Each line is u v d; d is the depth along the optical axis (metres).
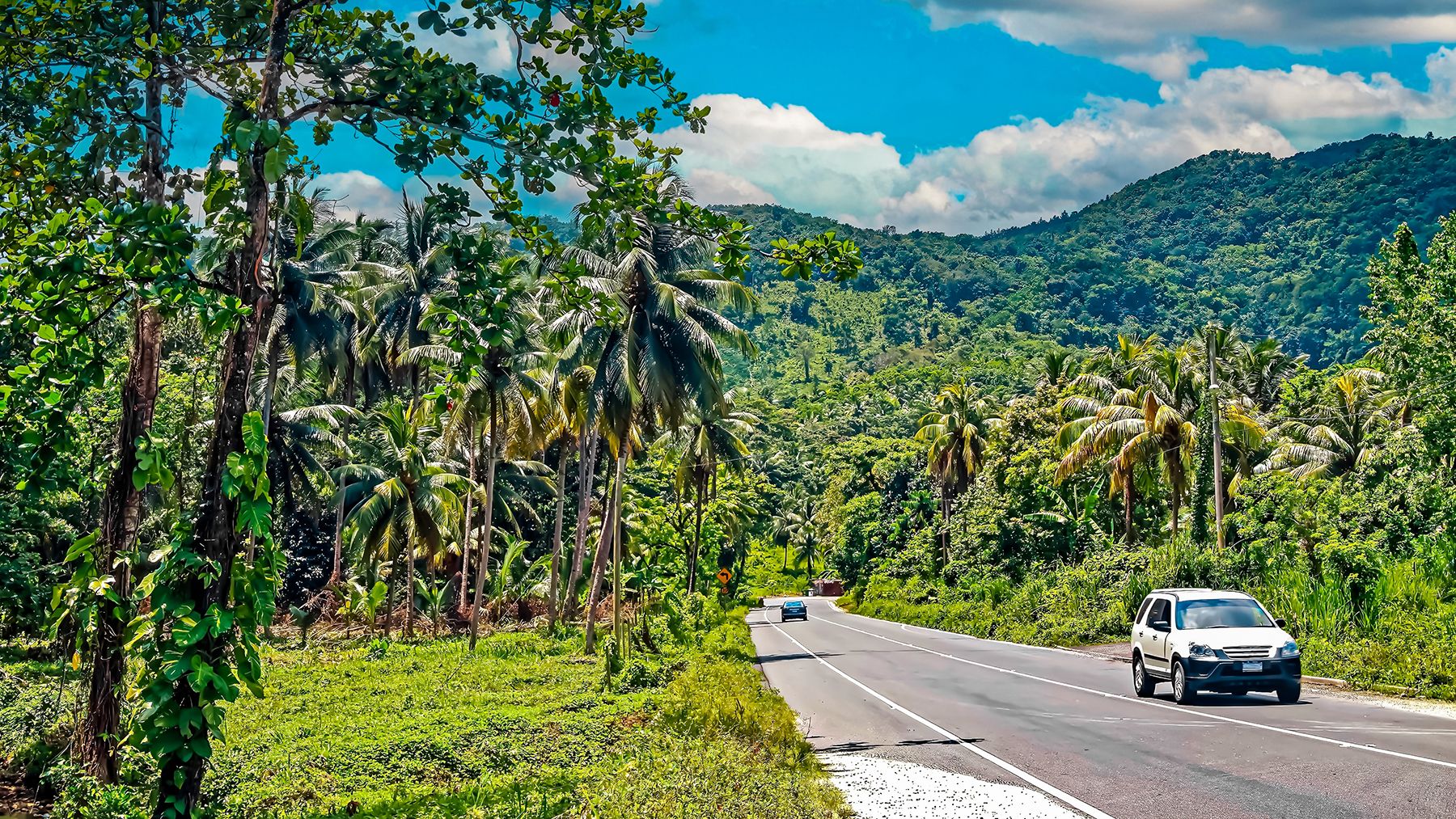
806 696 20.81
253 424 7.16
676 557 45.41
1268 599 27.67
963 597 58.00
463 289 7.69
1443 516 27.44
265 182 7.43
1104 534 52.34
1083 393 55.31
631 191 7.68
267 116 7.54
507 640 37.97
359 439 51.34
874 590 79.81
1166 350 44.41
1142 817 8.88
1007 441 57.66
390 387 58.09
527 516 60.28
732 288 29.50
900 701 19.48
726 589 73.06
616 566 26.44
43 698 13.56
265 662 30.36
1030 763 11.88
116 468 10.59
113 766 10.41
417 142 7.63
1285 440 45.50
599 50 7.73
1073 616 39.38
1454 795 9.19
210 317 6.77
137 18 8.23
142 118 8.94
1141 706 17.67
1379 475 32.81
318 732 16.06
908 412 129.00
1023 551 54.34
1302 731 13.72
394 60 7.61
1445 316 26.22
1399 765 10.80
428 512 37.91
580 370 31.84
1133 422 42.00
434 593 43.59
